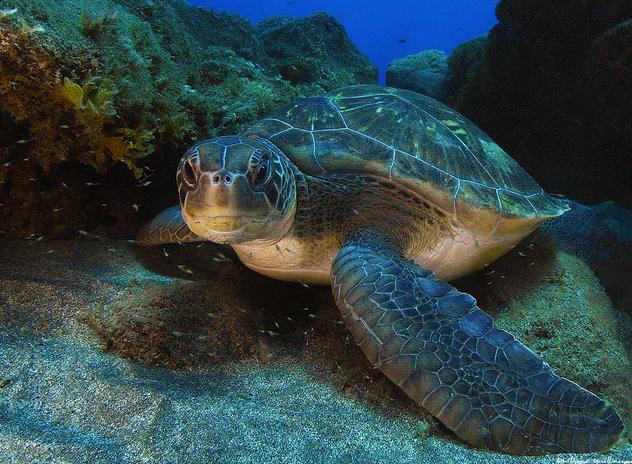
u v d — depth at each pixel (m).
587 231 0.89
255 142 0.54
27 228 0.76
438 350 0.44
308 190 0.60
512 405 0.42
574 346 0.60
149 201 0.90
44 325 0.51
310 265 0.62
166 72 0.82
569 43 1.21
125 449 0.35
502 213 0.65
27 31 0.53
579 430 0.41
